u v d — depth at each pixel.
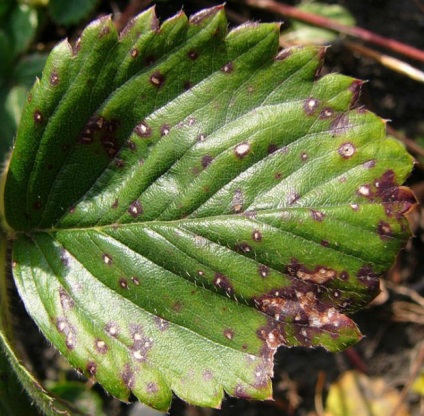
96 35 0.11
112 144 0.12
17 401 0.13
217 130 0.12
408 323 0.17
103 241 0.12
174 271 0.12
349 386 0.17
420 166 0.17
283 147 0.11
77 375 0.17
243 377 0.11
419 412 0.17
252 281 0.12
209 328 0.12
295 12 0.17
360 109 0.11
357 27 0.17
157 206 0.12
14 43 0.16
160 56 0.11
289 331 0.11
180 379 0.12
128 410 0.16
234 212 0.12
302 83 0.11
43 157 0.12
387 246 0.11
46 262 0.12
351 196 0.11
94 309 0.12
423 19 0.17
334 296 0.11
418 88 0.17
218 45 0.11
